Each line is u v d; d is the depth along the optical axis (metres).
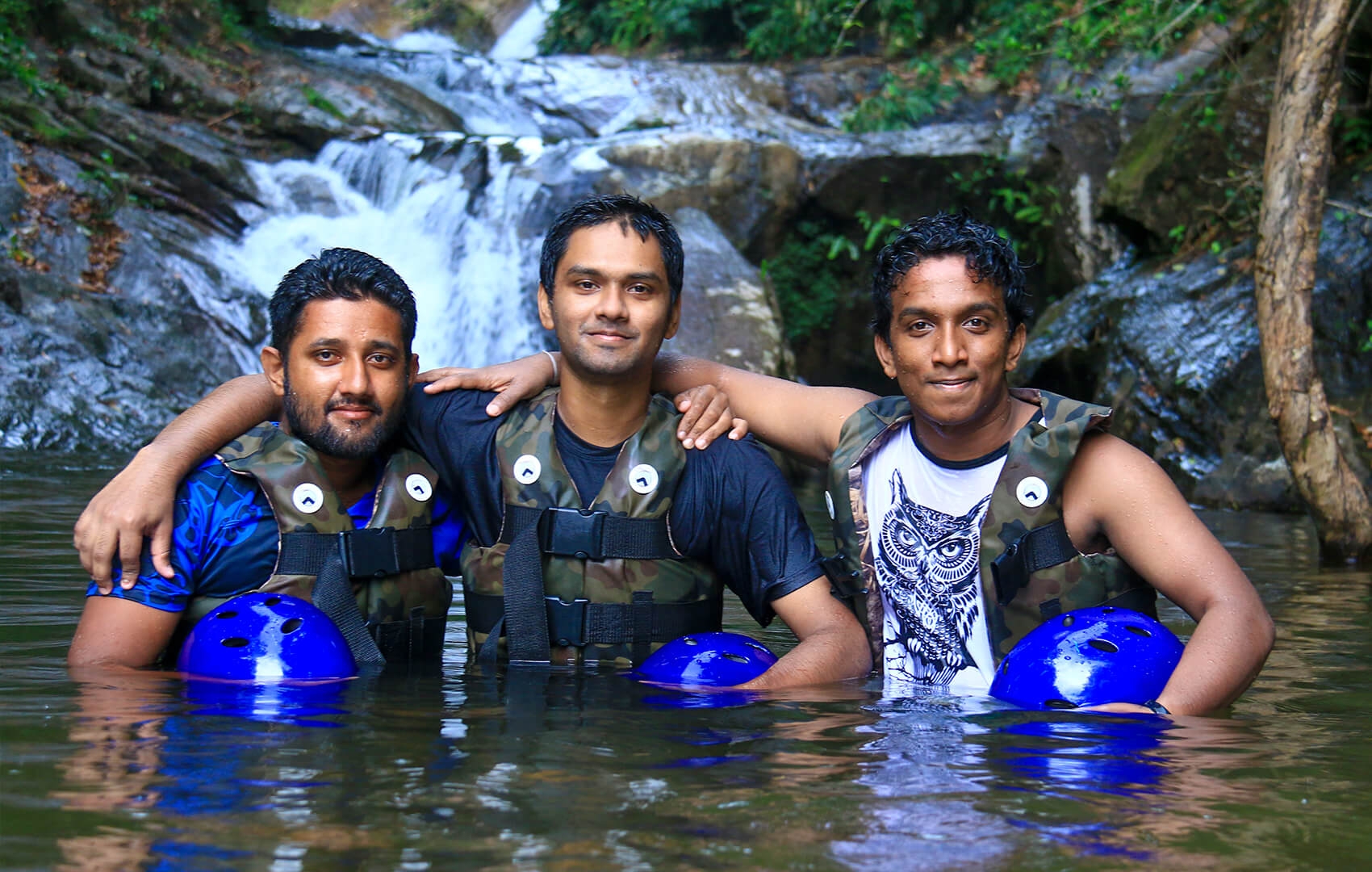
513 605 3.00
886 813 1.69
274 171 13.23
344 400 2.87
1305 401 5.68
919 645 2.96
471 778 1.84
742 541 3.07
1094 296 10.62
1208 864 1.52
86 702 2.35
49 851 1.50
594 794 1.77
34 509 5.89
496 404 3.10
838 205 13.42
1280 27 10.05
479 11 24.06
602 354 2.89
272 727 2.16
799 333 13.59
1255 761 2.07
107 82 12.91
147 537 2.85
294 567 2.91
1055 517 2.83
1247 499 8.25
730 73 16.64
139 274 10.94
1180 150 10.43
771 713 2.40
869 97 15.58
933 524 2.93
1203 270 9.66
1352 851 1.58
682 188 13.03
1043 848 1.56
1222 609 2.64
